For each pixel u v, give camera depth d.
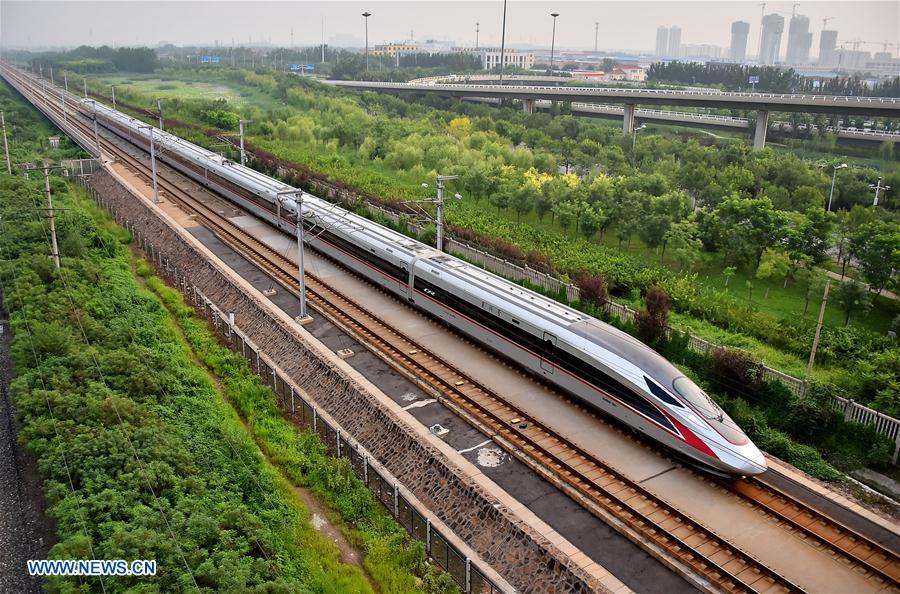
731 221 51.41
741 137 109.31
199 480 23.98
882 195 65.81
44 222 49.16
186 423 28.14
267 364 34.38
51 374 28.95
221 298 42.94
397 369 33.78
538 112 120.44
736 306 43.72
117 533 20.42
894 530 23.52
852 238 46.22
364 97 131.50
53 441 24.64
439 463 25.09
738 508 24.17
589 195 61.34
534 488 25.12
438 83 154.50
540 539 21.34
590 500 24.28
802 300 47.00
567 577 20.05
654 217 53.06
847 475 27.31
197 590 19.09
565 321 30.75
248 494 24.58
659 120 113.75
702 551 21.80
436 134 98.00
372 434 28.05
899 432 27.73
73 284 39.34
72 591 18.61
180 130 95.19
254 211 59.94
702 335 39.59
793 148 96.44
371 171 82.44
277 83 144.12
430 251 41.69
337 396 30.84
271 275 46.41
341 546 23.02
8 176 63.12
